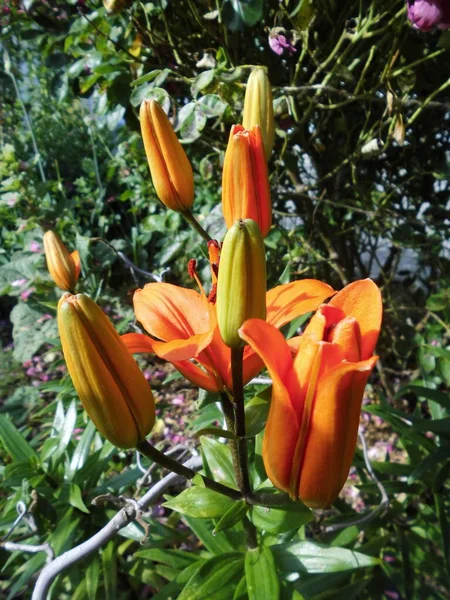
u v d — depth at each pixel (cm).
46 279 102
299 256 77
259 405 23
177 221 79
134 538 46
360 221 77
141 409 20
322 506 19
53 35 67
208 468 33
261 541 33
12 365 103
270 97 30
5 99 118
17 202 97
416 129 69
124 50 57
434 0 42
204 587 31
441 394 51
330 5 57
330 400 17
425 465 45
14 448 46
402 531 50
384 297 88
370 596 48
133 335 22
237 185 24
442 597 48
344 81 63
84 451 47
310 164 82
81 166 120
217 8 52
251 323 16
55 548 41
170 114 57
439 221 75
